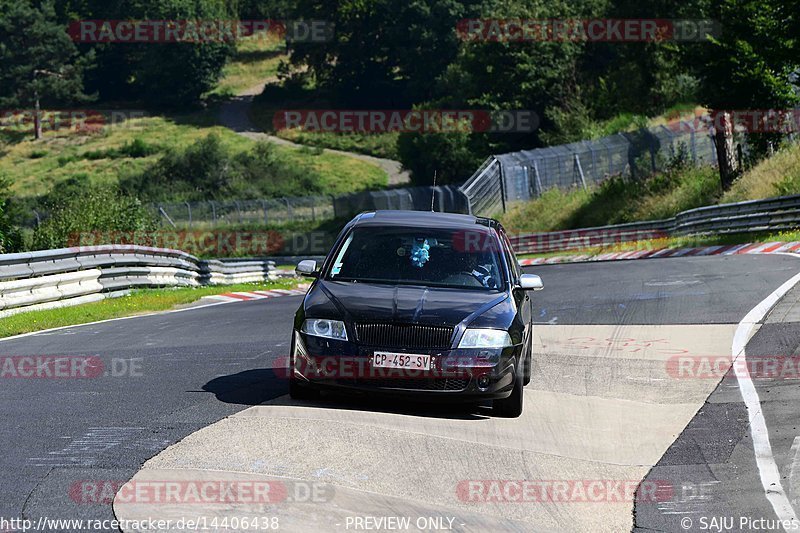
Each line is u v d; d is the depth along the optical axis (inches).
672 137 7815.0
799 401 1252.5
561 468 987.9
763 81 5689.0
